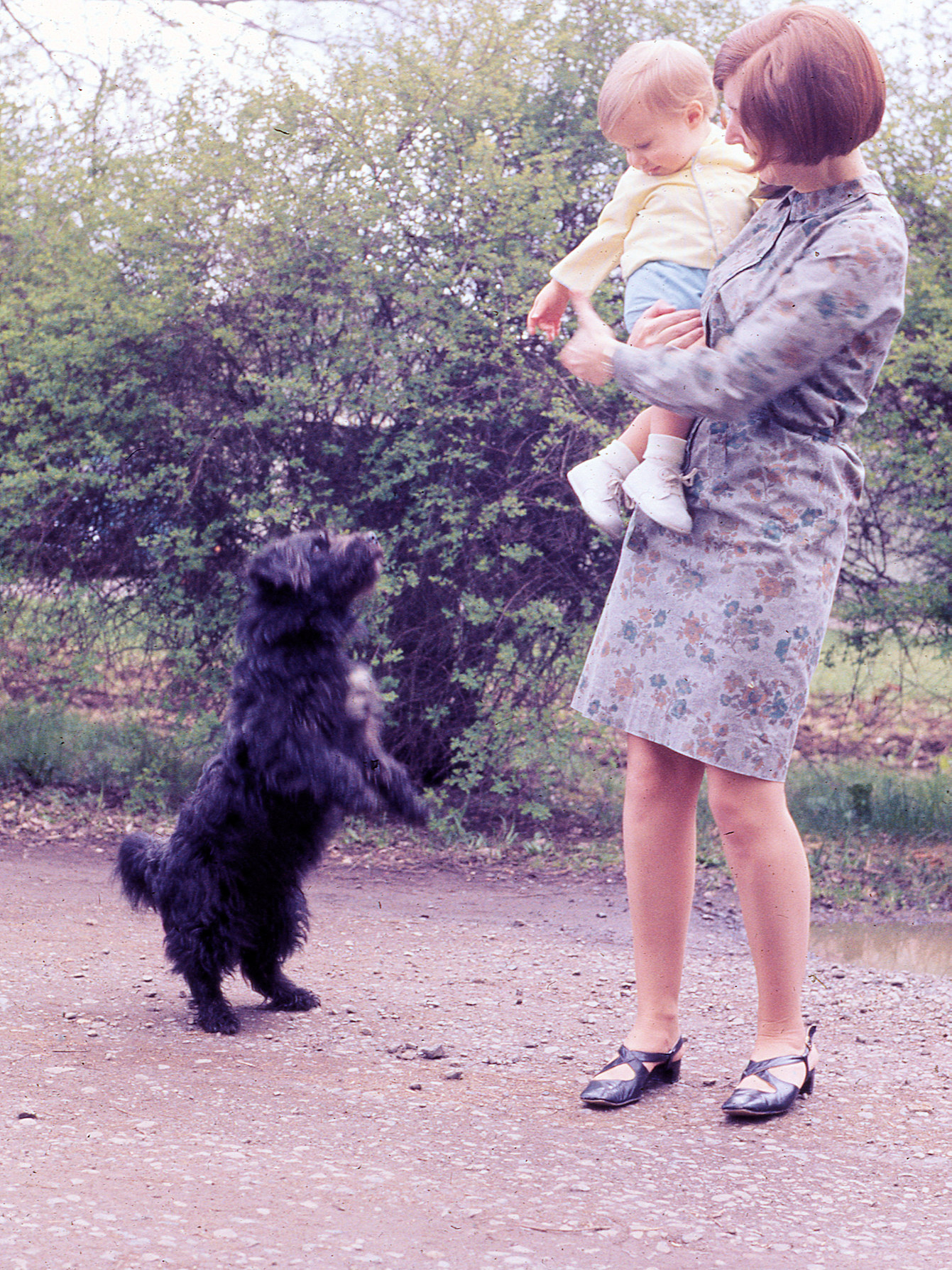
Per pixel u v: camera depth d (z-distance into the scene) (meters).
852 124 2.50
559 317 3.26
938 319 6.89
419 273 6.98
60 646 7.57
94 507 7.48
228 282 7.15
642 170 3.03
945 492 7.05
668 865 2.92
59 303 7.16
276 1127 2.60
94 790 7.86
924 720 9.38
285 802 3.74
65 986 3.96
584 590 7.32
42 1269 1.82
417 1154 2.46
